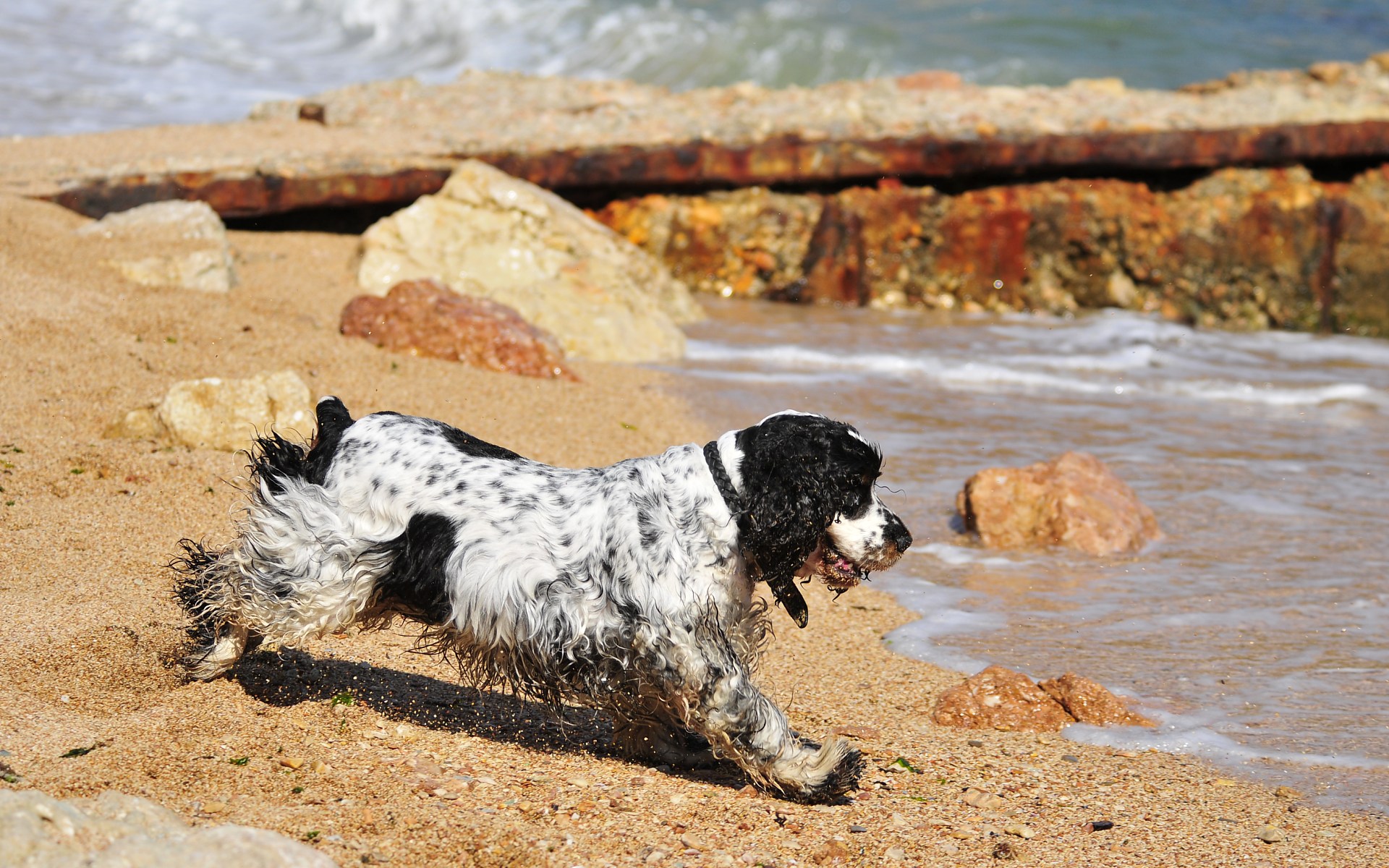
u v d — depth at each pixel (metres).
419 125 20.62
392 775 5.12
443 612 5.28
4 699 5.44
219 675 5.98
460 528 5.24
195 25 35.44
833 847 4.80
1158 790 5.70
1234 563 9.41
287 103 22.56
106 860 3.51
